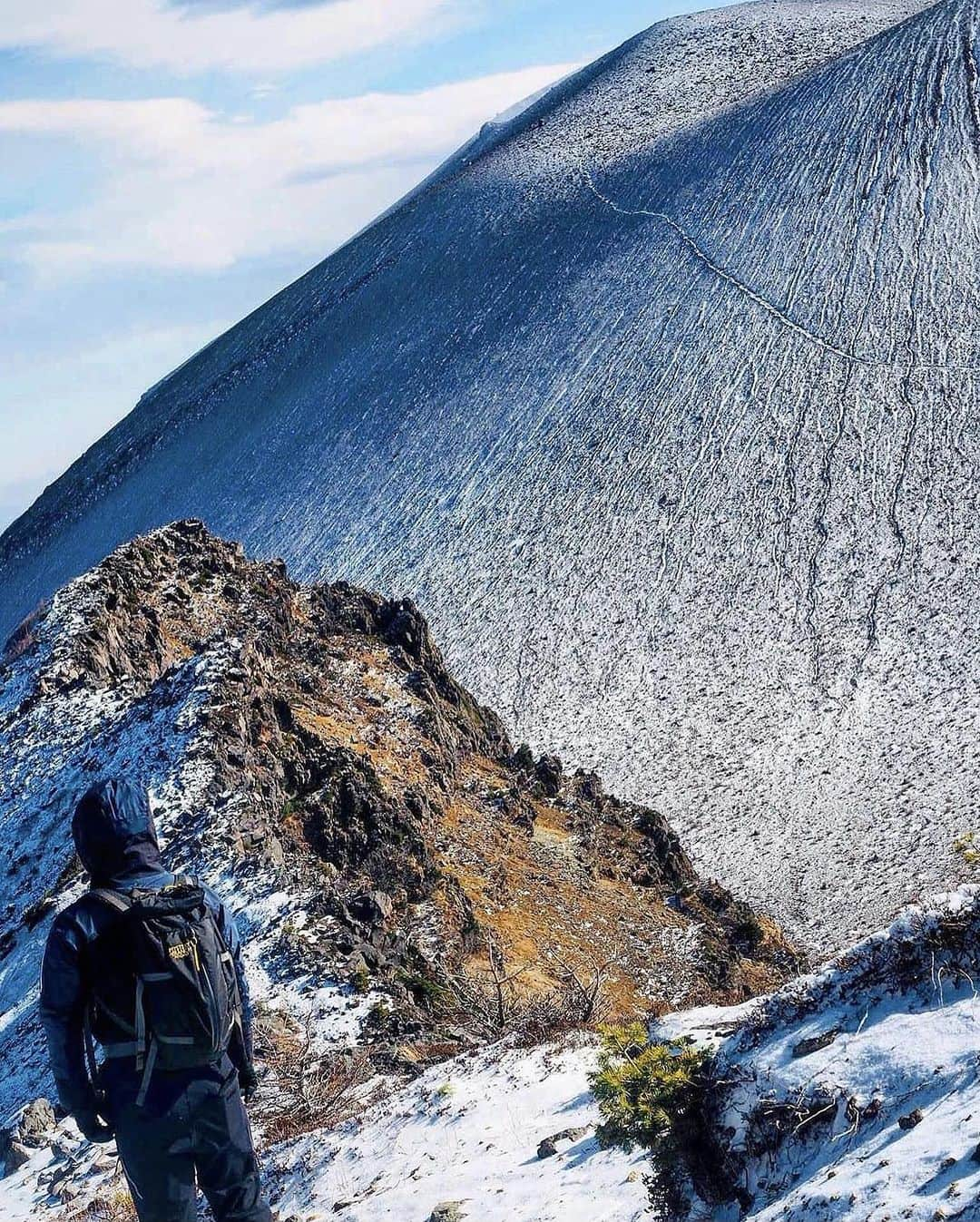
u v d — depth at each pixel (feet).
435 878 81.76
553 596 372.38
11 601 579.07
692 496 393.50
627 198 577.84
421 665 141.69
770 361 435.53
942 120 501.15
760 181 525.34
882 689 293.02
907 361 410.31
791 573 348.38
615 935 97.55
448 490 449.48
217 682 91.76
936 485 361.10
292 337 641.40
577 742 303.07
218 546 138.92
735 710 300.20
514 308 545.03
